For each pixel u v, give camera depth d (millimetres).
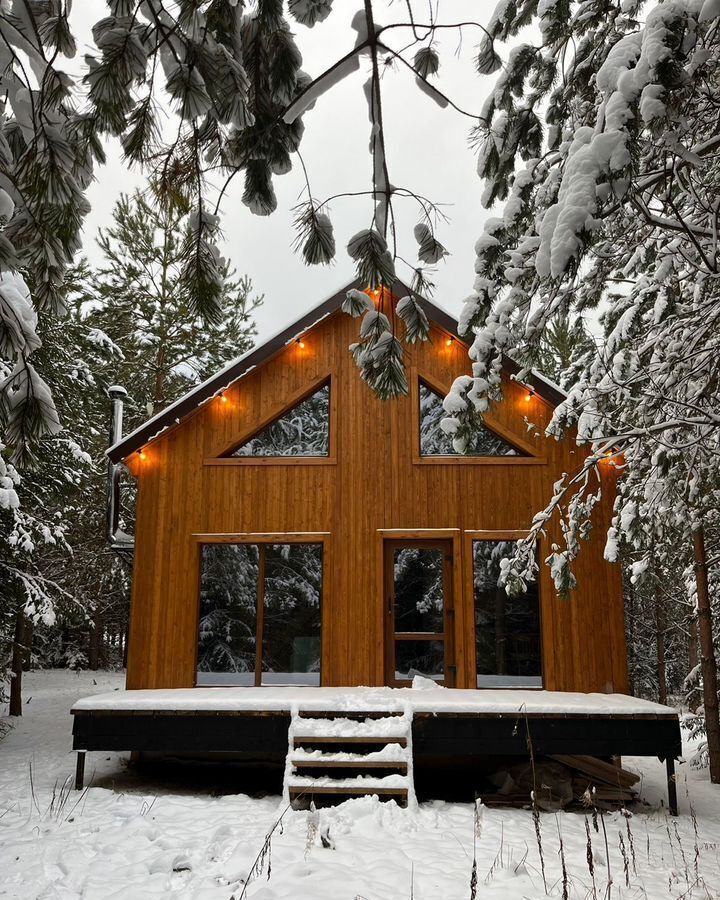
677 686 20688
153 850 5352
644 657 19719
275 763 8719
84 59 1854
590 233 2541
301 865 4848
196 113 1898
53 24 1864
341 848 5324
